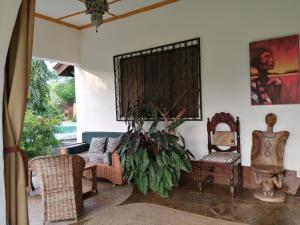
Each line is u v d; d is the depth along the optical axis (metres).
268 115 3.35
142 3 4.15
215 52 3.75
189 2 3.93
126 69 4.68
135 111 3.80
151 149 3.53
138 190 3.72
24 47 1.40
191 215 2.81
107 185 3.99
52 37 4.78
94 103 5.19
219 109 3.77
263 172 3.05
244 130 3.59
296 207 2.88
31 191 3.80
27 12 1.42
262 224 2.53
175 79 4.13
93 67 5.14
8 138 1.40
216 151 3.75
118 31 4.73
